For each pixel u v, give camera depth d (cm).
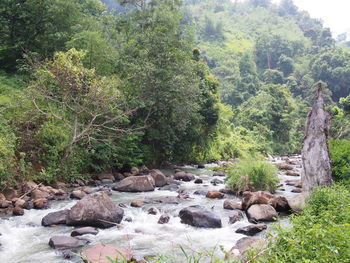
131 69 1730
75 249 640
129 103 1678
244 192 1151
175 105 1778
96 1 2495
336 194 682
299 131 4903
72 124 1428
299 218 524
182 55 1906
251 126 4400
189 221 820
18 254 617
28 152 1261
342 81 7612
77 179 1356
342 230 419
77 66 1359
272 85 5122
